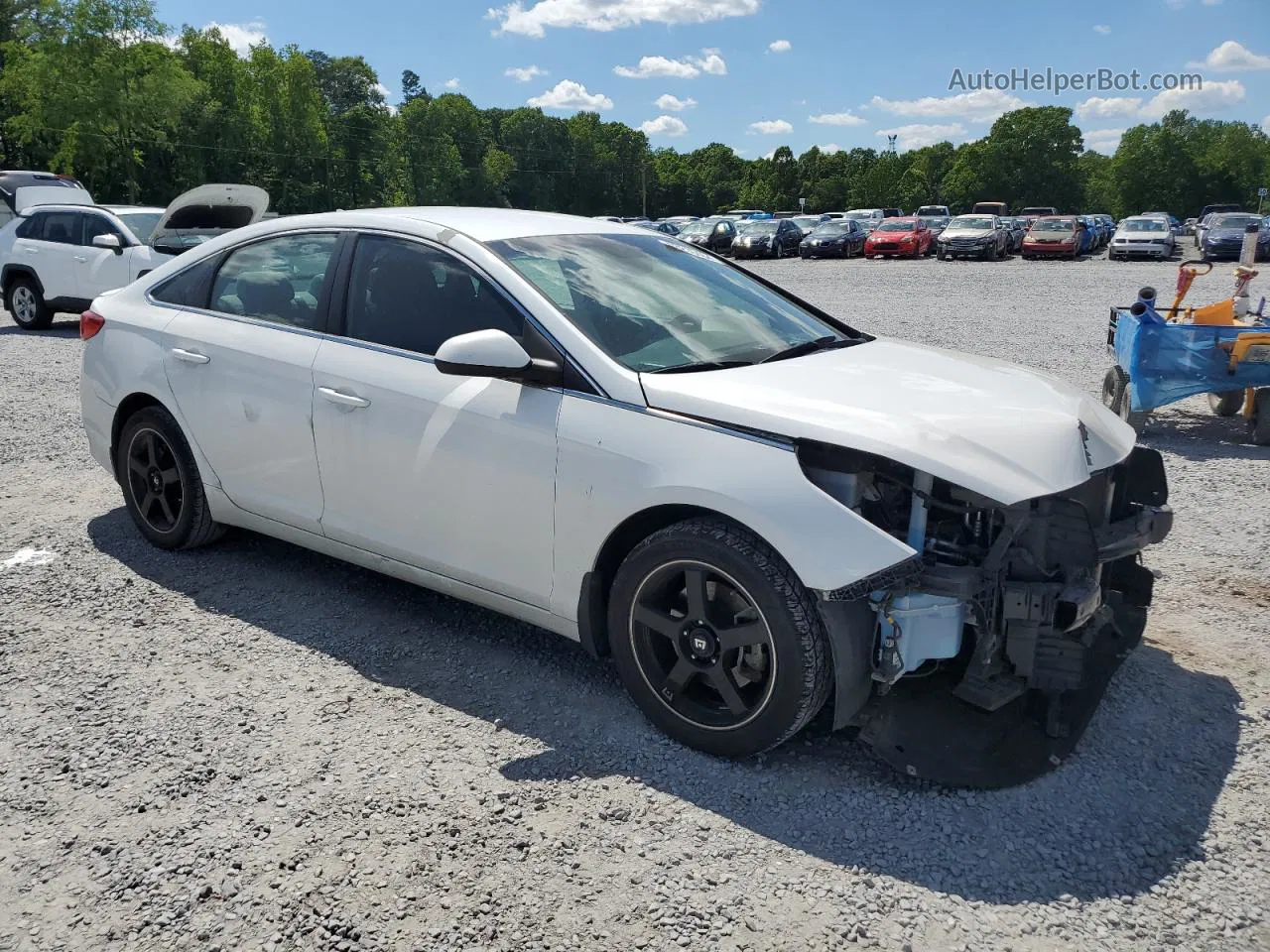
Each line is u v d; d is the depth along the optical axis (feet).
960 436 9.12
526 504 10.60
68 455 21.33
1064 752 9.62
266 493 13.35
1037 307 56.29
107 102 146.20
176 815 8.89
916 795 9.21
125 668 11.68
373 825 8.75
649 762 9.81
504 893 7.91
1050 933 7.49
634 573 9.96
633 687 10.34
